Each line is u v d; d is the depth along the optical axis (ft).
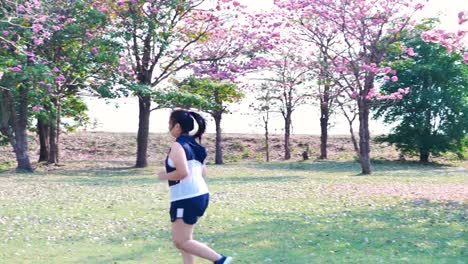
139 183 71.82
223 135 185.78
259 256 26.63
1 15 76.84
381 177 85.46
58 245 30.19
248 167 117.50
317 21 94.12
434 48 137.08
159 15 103.96
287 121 153.69
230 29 108.17
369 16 89.71
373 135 180.45
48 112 100.22
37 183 70.64
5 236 32.86
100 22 92.68
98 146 167.73
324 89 131.64
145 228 35.94
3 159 143.54
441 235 32.76
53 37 88.74
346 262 25.20
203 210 20.51
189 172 20.13
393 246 29.30
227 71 108.68
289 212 43.52
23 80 85.92
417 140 139.03
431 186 68.49
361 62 91.71
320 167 117.80
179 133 20.85
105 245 30.17
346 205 48.47
